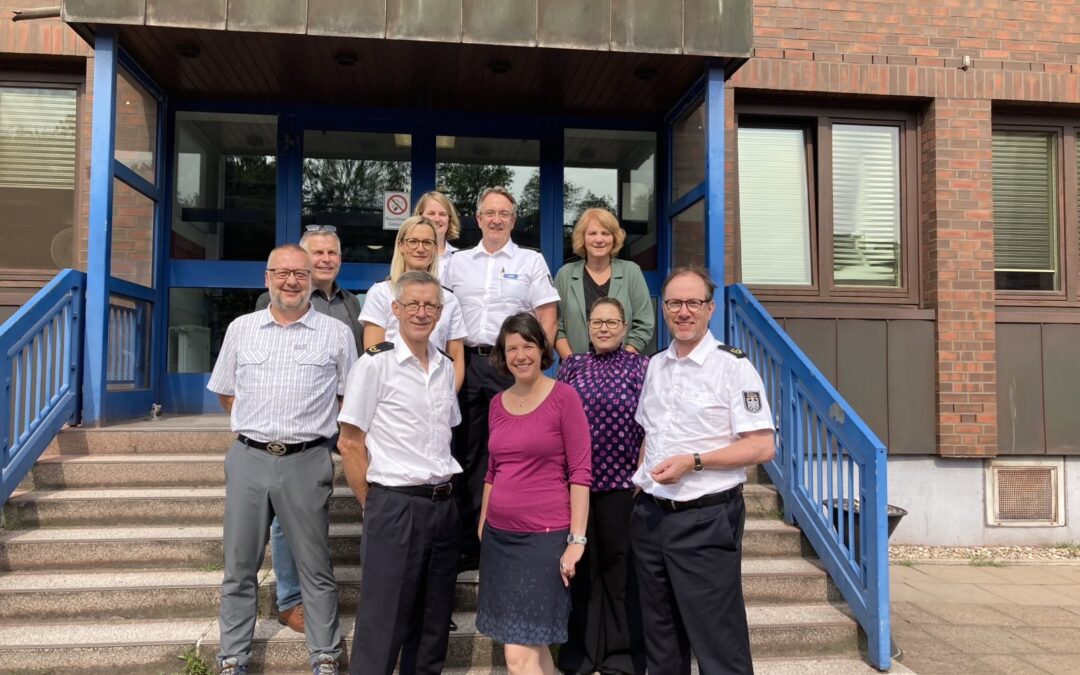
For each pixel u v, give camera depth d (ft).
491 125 19.71
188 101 18.79
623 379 10.66
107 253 14.90
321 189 19.39
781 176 20.76
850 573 12.17
